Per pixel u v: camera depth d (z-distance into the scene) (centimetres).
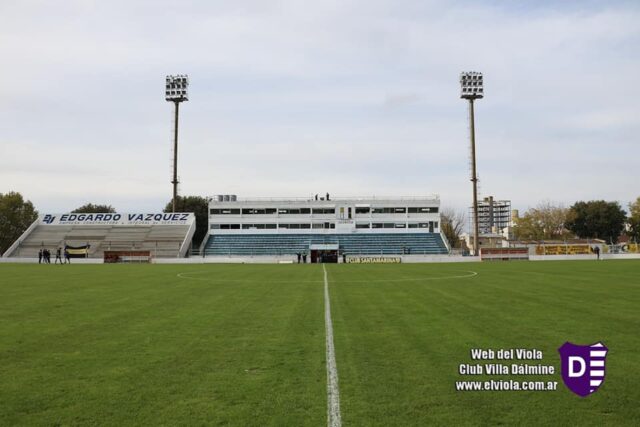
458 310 1777
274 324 1505
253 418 720
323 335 1317
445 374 941
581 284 2853
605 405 779
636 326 1423
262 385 873
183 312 1788
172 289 2748
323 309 1844
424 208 9562
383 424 696
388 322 1522
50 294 2472
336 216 9588
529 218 13862
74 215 9294
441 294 2359
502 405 777
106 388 866
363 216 9588
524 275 3712
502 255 7956
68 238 8850
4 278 3691
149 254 7569
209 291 2620
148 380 912
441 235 9438
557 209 13788
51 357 1096
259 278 3662
